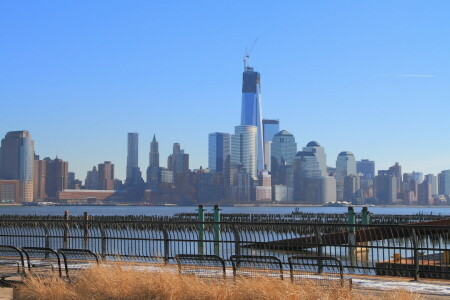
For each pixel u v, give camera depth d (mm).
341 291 14250
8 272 19250
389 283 17562
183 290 15039
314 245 20000
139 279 15758
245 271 16547
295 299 13969
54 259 23375
